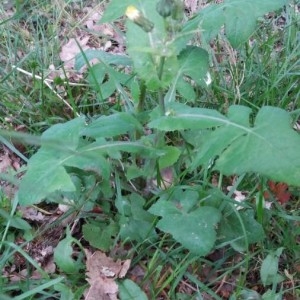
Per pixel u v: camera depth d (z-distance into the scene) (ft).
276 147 0.94
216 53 1.66
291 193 1.30
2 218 1.21
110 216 1.24
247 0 1.20
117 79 1.35
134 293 1.09
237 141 0.98
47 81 1.61
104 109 1.45
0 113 1.52
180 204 1.15
